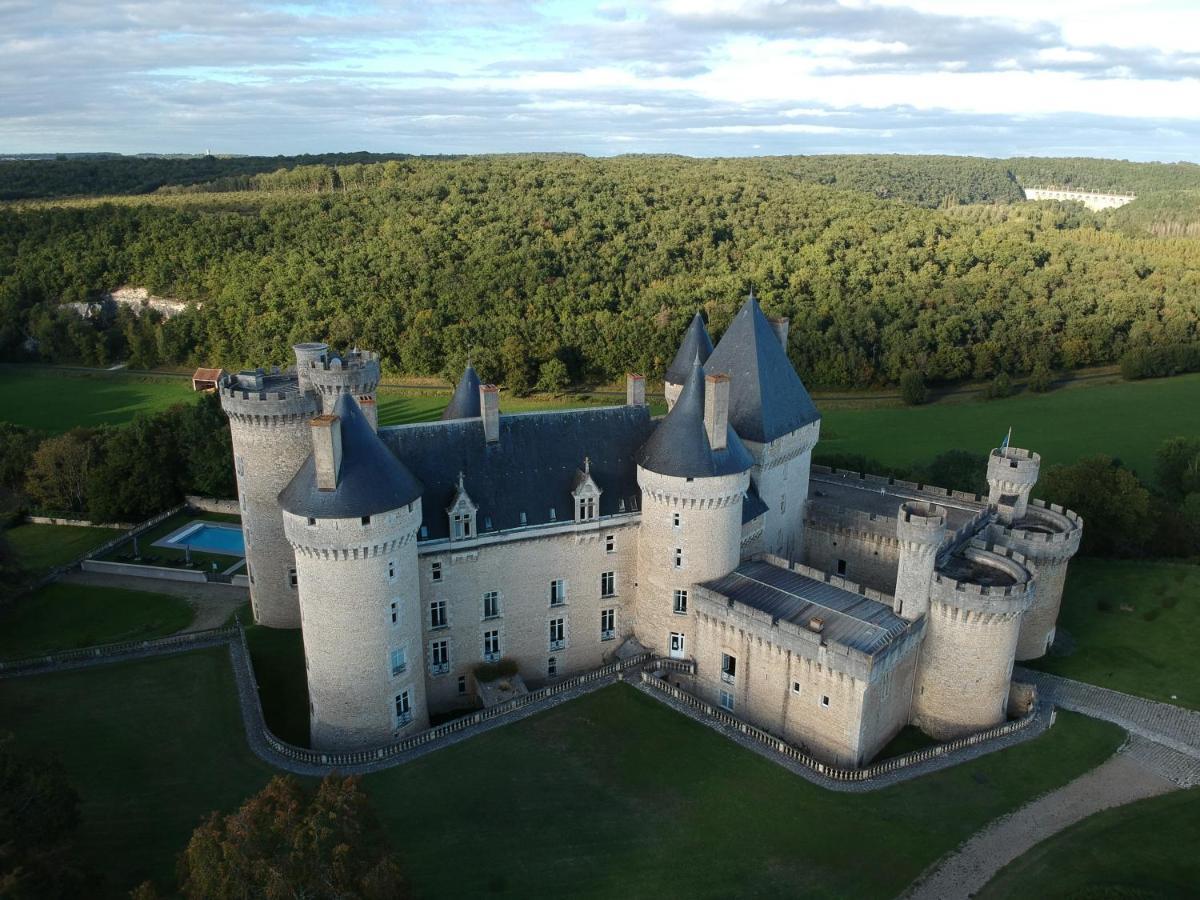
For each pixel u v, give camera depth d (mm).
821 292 174500
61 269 178500
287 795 35594
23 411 145875
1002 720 61719
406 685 58656
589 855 46906
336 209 199375
